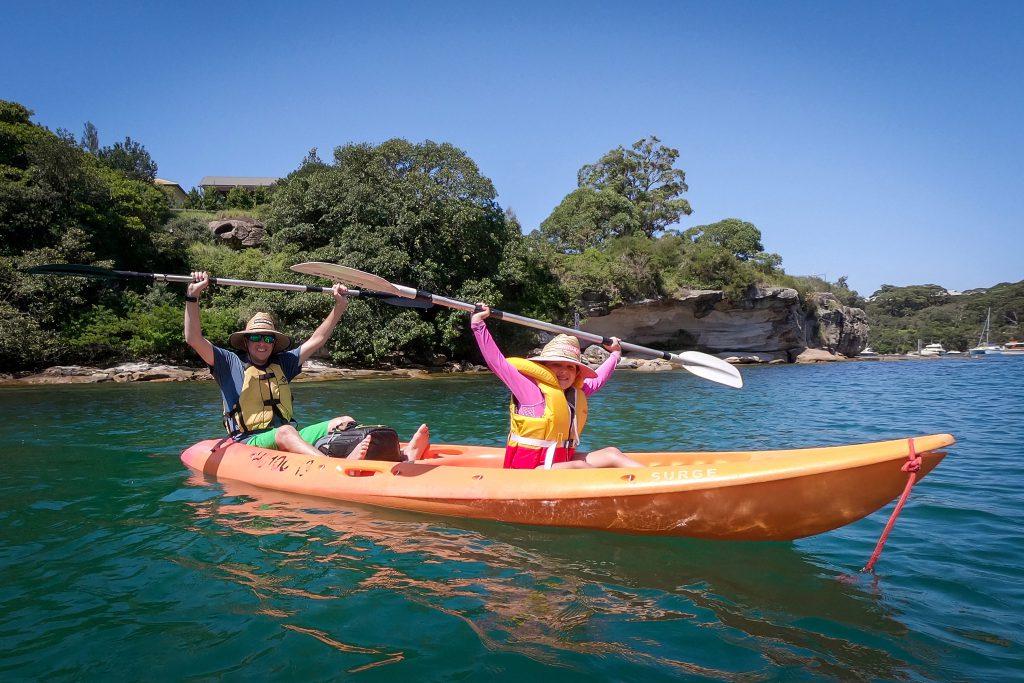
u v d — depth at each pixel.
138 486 4.64
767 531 3.31
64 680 2.10
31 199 18.09
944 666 2.21
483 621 2.53
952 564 3.16
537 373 3.93
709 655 2.28
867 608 2.66
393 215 21.53
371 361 20.86
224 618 2.54
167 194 30.64
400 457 4.77
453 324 21.86
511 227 24.08
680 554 3.27
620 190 39.88
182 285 21.38
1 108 21.34
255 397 5.10
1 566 3.08
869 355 50.81
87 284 17.80
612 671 2.17
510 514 3.74
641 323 32.53
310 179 23.70
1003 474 5.19
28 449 6.20
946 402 11.70
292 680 2.10
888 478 3.00
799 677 2.14
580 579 2.95
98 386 14.61
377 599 2.72
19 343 15.77
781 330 36.56
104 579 2.92
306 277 20.67
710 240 39.53
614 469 3.58
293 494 4.40
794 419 8.96
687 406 10.80
